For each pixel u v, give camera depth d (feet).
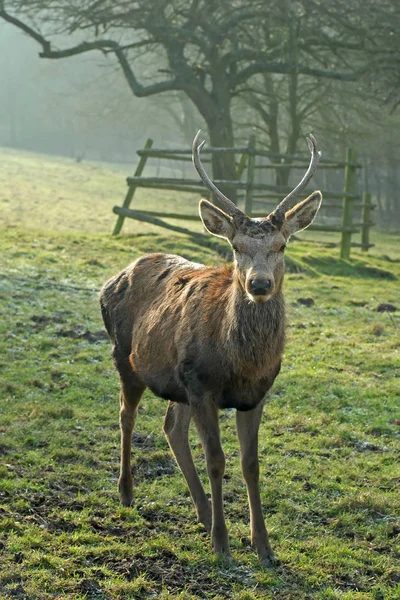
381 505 35.73
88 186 240.32
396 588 29.22
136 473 39.19
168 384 33.47
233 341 29.89
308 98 202.49
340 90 183.62
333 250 125.08
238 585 28.81
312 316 78.84
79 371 54.60
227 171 146.20
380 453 43.14
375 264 119.96
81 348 60.44
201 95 148.46
